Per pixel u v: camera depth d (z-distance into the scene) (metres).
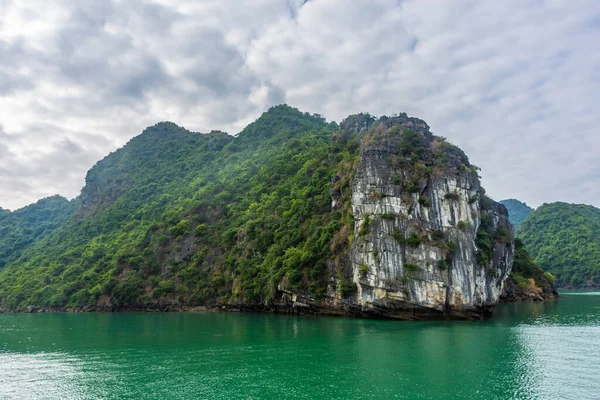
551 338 47.56
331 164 98.56
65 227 166.38
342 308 70.81
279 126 163.00
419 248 63.97
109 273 110.50
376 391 29.94
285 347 45.31
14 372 37.72
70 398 30.66
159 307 101.25
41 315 97.31
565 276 165.25
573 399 28.11
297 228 85.75
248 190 122.81
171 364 39.22
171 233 113.31
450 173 67.88
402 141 72.19
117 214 147.12
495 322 61.19
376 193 68.06
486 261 69.12
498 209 87.38
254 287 85.50
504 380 32.06
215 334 56.47
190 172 165.62
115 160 193.00
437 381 31.95
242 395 29.91
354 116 108.00
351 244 69.88
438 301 62.31
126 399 29.91
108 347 48.75
